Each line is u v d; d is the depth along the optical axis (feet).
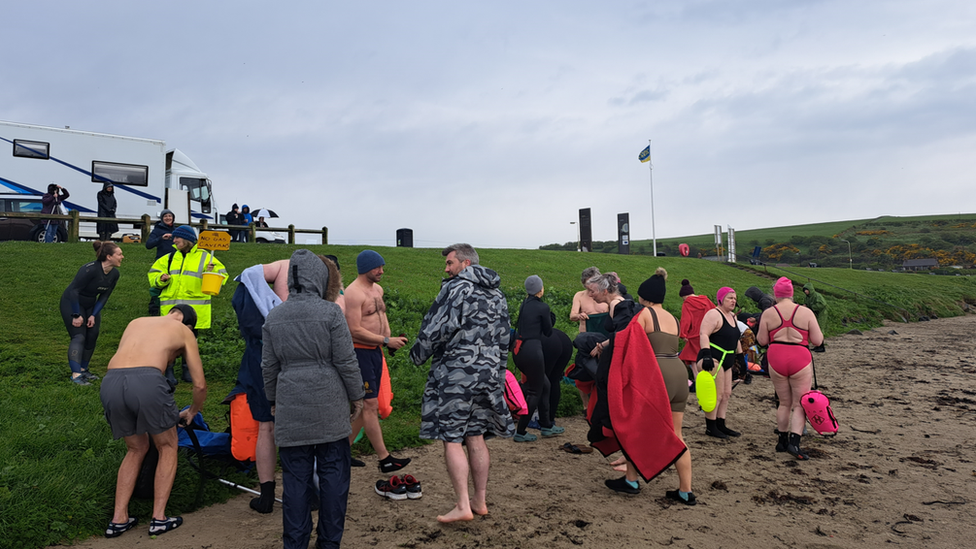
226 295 42.32
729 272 102.68
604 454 17.76
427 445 21.09
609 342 17.11
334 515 11.76
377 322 16.99
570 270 77.87
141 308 36.86
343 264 58.75
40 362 26.00
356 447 19.85
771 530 14.40
